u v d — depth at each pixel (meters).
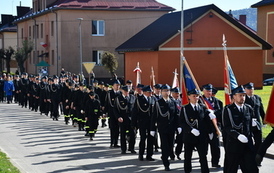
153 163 11.27
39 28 53.38
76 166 10.91
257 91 33.06
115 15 47.41
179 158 11.73
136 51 37.06
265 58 45.50
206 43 35.50
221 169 10.50
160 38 34.94
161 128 10.52
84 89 17.34
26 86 26.83
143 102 11.59
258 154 6.36
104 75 47.16
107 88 18.06
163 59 34.47
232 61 36.16
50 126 18.61
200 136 9.21
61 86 21.28
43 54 49.56
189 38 35.09
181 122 9.36
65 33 45.91
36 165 11.02
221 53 35.84
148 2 48.78
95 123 15.23
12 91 30.47
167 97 10.73
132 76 38.06
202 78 35.56
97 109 15.15
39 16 52.97
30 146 13.82
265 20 45.81
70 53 46.12
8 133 16.52
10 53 61.69
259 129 10.14
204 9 35.06
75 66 46.28
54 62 47.78
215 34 35.59
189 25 34.97
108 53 41.97
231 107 8.34
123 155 12.40
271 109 6.26
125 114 12.68
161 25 38.38
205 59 35.56
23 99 27.33
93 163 11.27
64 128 18.02
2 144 14.20
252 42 36.41
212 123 9.57
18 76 30.17
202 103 9.94
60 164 11.16
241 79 36.34
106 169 10.56
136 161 11.53
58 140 15.00
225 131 8.30
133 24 47.94
